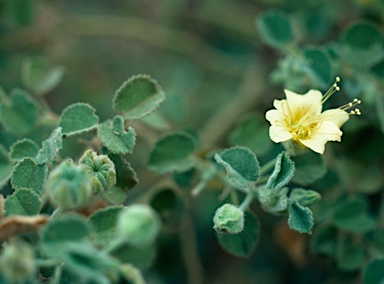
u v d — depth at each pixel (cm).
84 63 36
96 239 19
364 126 27
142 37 34
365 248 26
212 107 35
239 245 23
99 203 22
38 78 28
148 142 28
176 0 36
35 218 18
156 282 30
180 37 34
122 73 36
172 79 35
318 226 26
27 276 17
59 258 17
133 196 30
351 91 26
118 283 18
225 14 35
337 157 28
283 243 28
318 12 32
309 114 22
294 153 22
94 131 22
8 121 25
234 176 21
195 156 25
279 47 28
